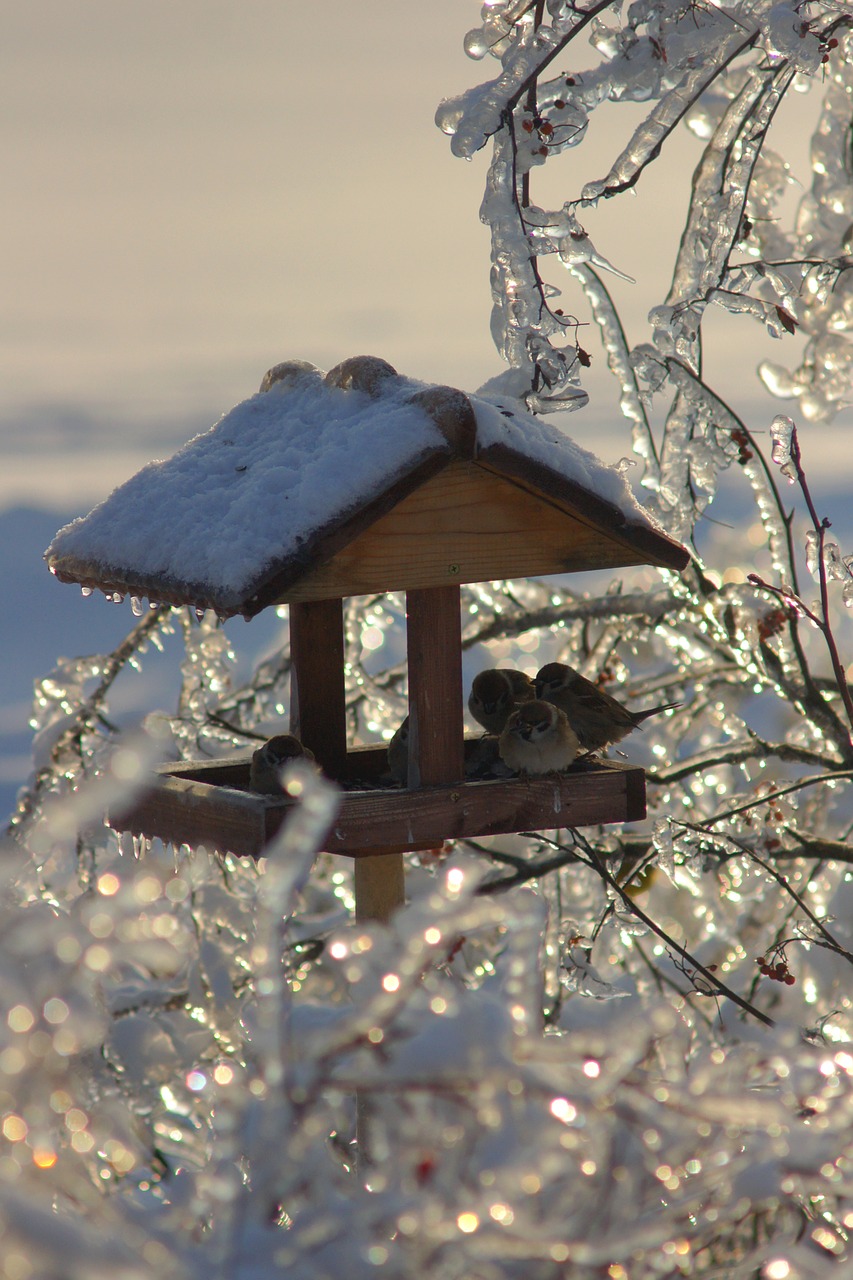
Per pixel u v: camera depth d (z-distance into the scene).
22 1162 5.09
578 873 13.66
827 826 14.73
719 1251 6.64
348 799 7.99
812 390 12.48
